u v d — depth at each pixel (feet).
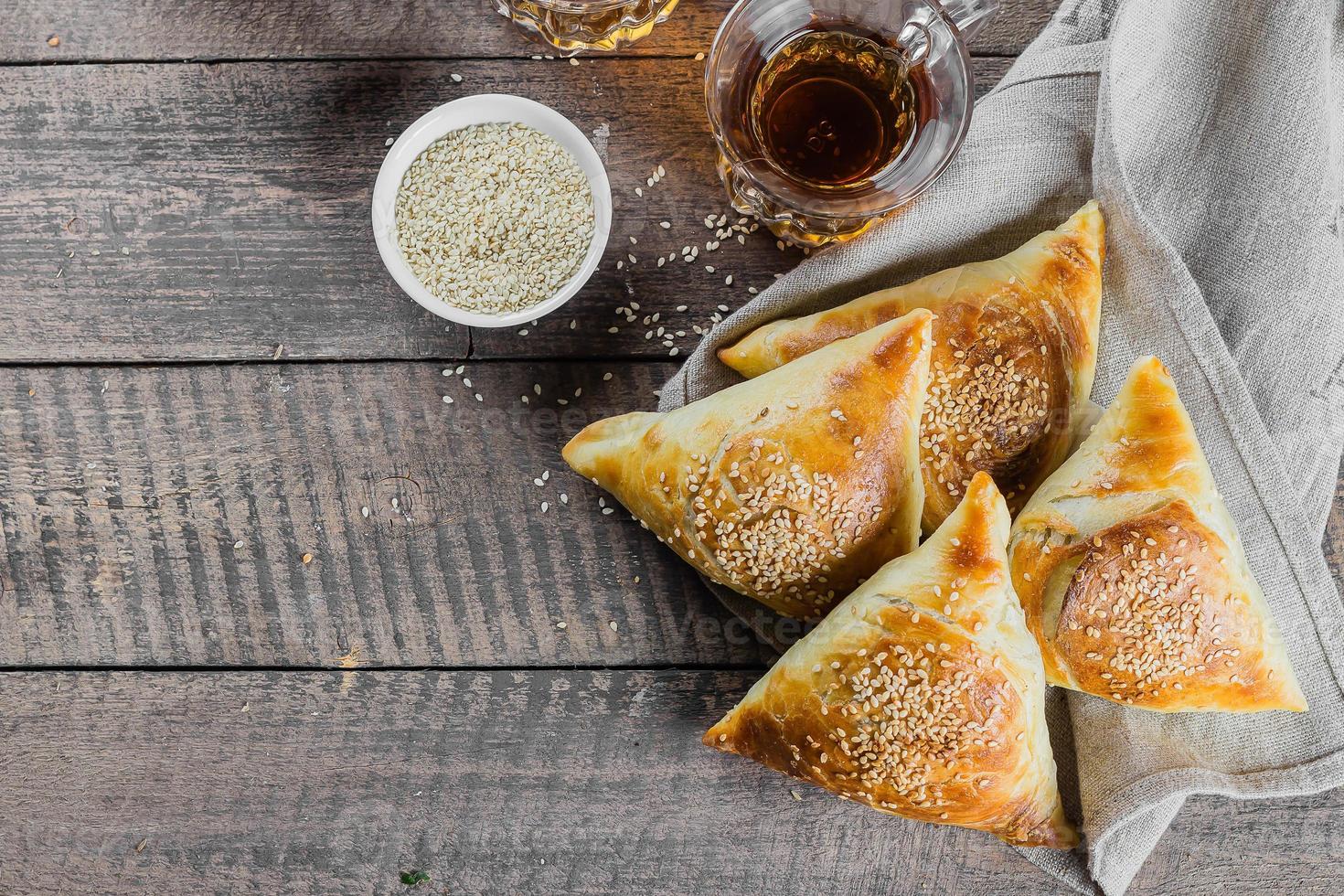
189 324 2.64
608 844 2.66
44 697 2.65
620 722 2.65
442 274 2.60
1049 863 2.60
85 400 2.64
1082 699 2.60
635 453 2.55
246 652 2.65
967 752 2.45
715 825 2.65
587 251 2.60
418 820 2.66
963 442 2.53
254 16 2.62
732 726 2.55
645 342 2.64
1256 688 2.50
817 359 2.50
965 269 2.55
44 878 2.65
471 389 2.64
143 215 2.63
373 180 2.63
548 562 2.65
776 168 2.51
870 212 2.51
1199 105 2.57
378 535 2.65
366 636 2.65
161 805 2.66
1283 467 2.53
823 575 2.52
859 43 2.52
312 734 2.66
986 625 2.45
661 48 2.63
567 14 2.55
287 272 2.64
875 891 2.65
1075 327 2.52
